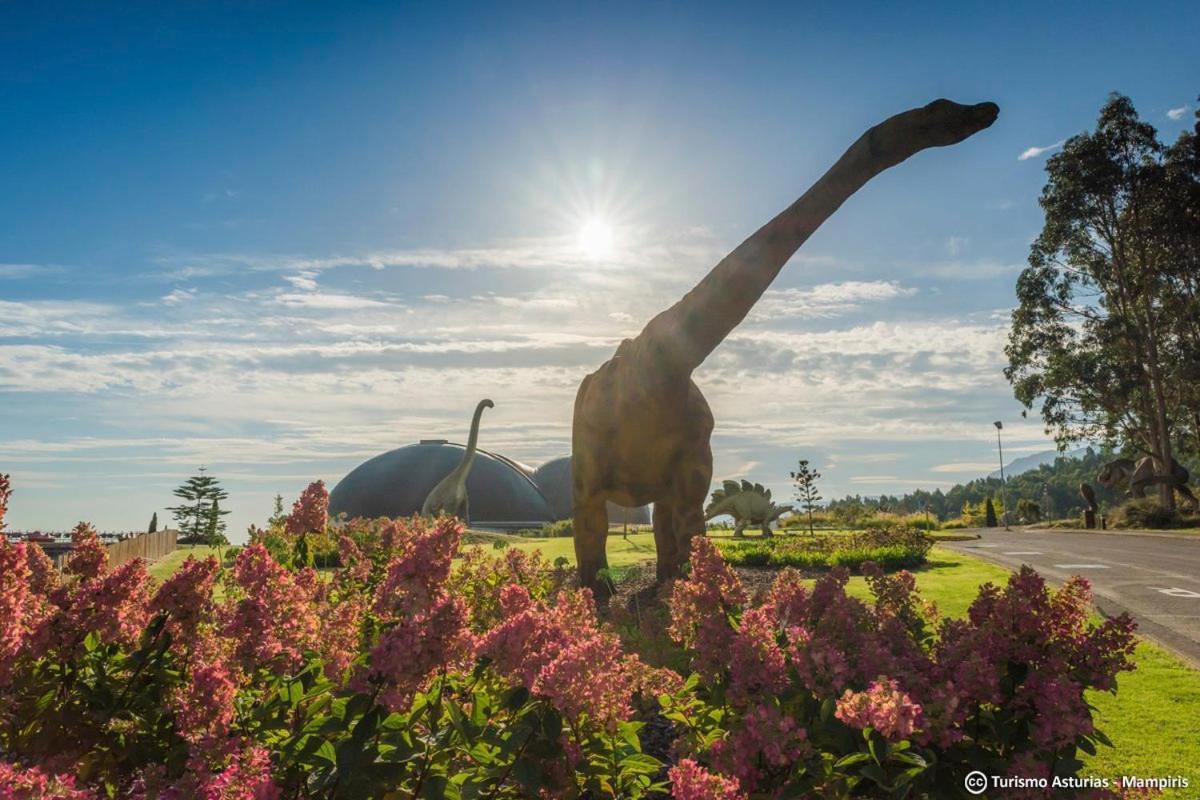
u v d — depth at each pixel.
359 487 74.50
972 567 17.95
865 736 2.91
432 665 2.97
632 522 79.88
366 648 4.09
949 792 3.10
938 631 4.02
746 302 7.58
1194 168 44.12
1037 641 3.49
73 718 3.46
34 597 3.90
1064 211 46.28
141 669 3.65
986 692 3.23
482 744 3.01
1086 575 16.66
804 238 7.14
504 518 73.81
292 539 6.21
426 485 73.56
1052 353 47.78
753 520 33.16
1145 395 46.59
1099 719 5.89
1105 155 45.28
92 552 4.54
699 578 4.55
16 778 2.32
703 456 9.58
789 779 3.10
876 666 3.40
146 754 3.47
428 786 2.93
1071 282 48.22
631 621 7.09
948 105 6.34
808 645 3.40
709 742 3.56
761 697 3.44
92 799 2.69
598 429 9.95
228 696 3.12
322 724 2.94
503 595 4.24
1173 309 45.22
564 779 3.09
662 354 8.45
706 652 3.77
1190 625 10.34
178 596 3.80
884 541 21.50
